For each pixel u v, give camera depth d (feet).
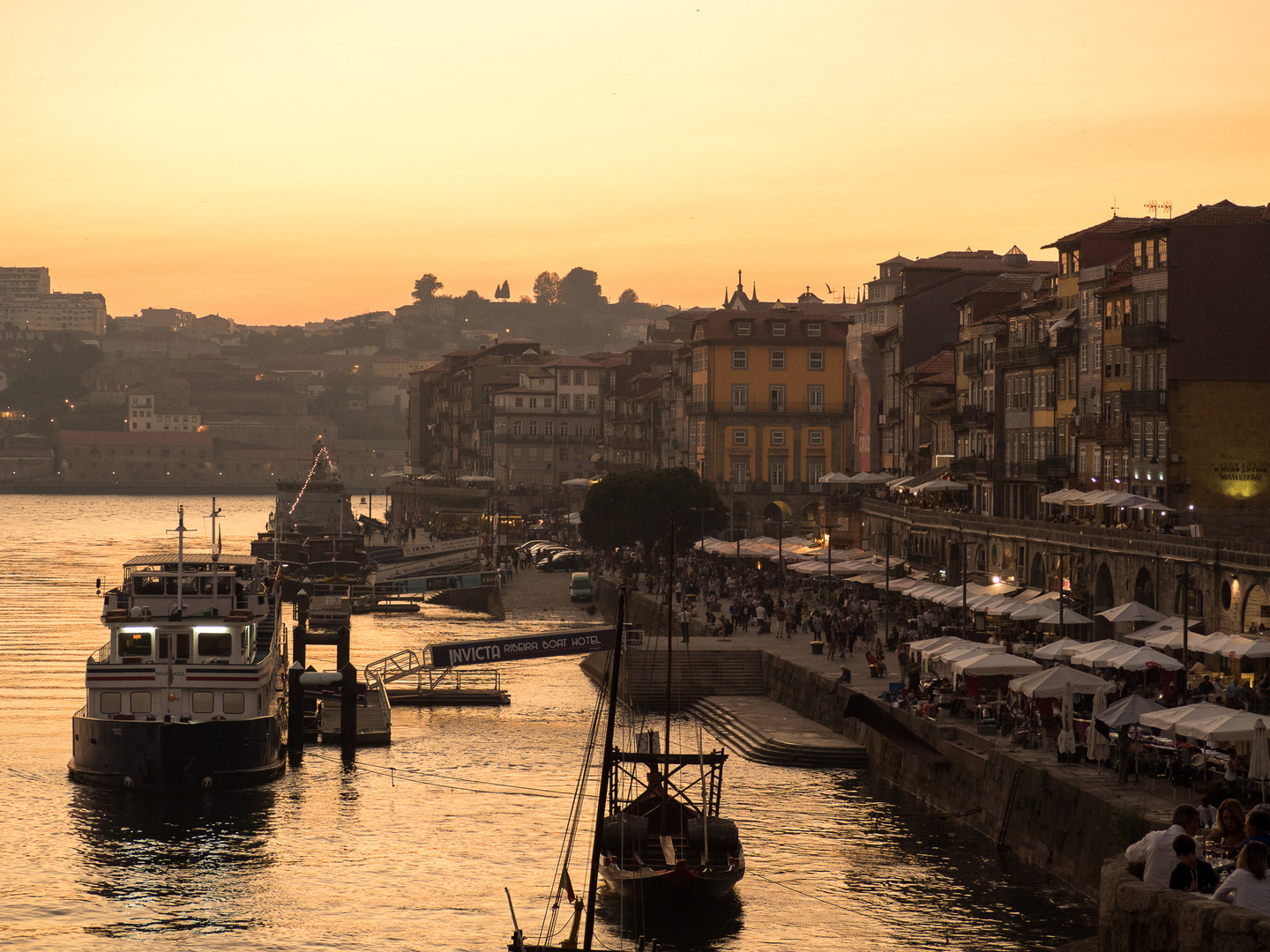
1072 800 161.48
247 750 216.54
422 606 504.02
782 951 148.25
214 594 228.22
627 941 152.05
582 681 327.06
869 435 495.82
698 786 214.28
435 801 211.00
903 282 476.54
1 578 583.58
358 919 160.76
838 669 263.90
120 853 184.24
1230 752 160.45
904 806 202.59
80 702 290.56
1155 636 204.33
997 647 216.54
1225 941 86.43
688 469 465.47
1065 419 325.62
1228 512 272.92
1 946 151.64
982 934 150.41
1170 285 273.95
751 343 553.23
